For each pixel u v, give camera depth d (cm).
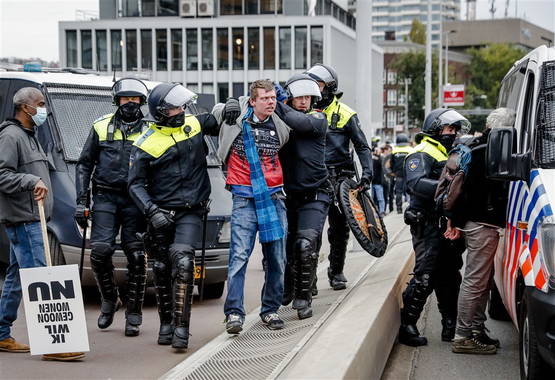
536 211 543
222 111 662
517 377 636
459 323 702
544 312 511
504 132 571
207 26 6062
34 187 622
